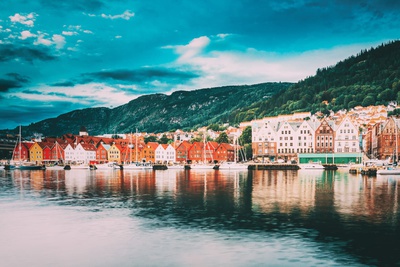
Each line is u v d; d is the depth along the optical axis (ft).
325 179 348.38
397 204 188.65
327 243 118.42
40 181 344.90
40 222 150.71
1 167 625.41
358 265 99.71
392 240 121.60
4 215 165.37
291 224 143.95
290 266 99.40
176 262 103.19
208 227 139.54
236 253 109.50
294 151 642.22
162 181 338.75
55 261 105.29
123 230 136.46
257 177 384.68
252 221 149.28
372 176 389.60
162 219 154.10
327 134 628.28
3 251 114.01
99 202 200.85
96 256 108.68
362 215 160.66
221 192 243.40
